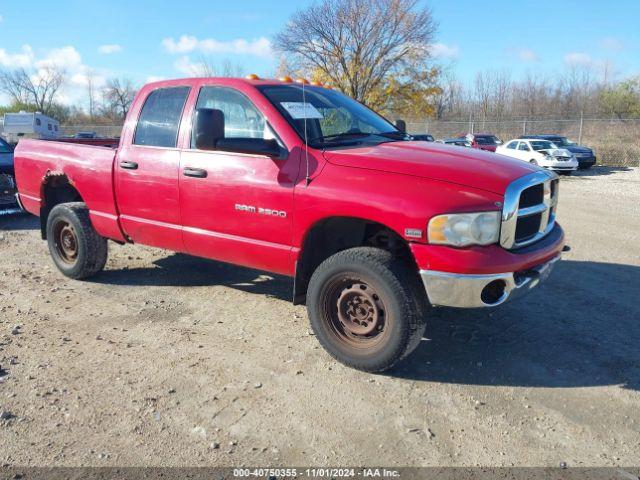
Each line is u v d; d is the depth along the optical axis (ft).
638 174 72.33
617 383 12.51
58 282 19.47
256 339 14.75
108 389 12.03
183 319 16.10
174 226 15.96
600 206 40.06
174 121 15.96
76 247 19.30
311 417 11.08
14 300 17.49
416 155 13.05
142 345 14.29
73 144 19.12
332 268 12.71
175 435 10.43
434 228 11.44
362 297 12.61
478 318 16.25
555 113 156.35
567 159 72.02
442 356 13.83
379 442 10.29
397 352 12.17
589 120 108.99
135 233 17.17
